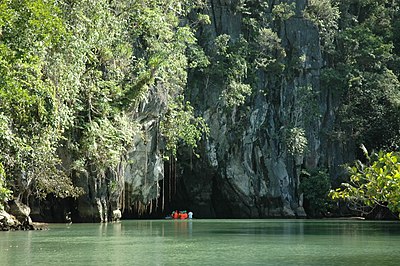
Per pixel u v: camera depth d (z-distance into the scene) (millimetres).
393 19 68688
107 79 35000
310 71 59531
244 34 56938
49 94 20016
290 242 20438
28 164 25391
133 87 35719
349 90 60688
